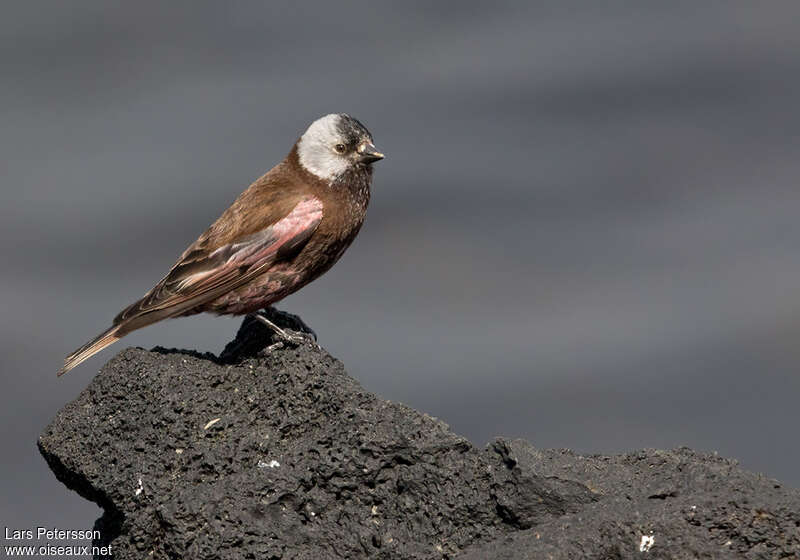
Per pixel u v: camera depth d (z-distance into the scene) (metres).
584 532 6.28
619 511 6.43
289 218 8.80
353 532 6.78
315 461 6.96
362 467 6.89
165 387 7.56
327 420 7.29
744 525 6.30
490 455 6.91
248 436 7.26
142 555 6.98
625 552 6.21
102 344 8.49
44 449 7.65
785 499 6.42
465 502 6.77
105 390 7.69
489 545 6.39
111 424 7.52
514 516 6.68
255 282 8.75
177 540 6.67
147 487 7.12
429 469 6.85
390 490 6.88
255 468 6.95
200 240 8.81
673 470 6.81
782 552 6.25
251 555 6.64
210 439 7.32
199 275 8.62
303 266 8.98
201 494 6.78
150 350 7.97
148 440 7.36
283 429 7.31
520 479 6.69
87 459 7.46
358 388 7.38
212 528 6.68
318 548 6.73
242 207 8.91
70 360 8.42
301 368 7.54
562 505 6.65
